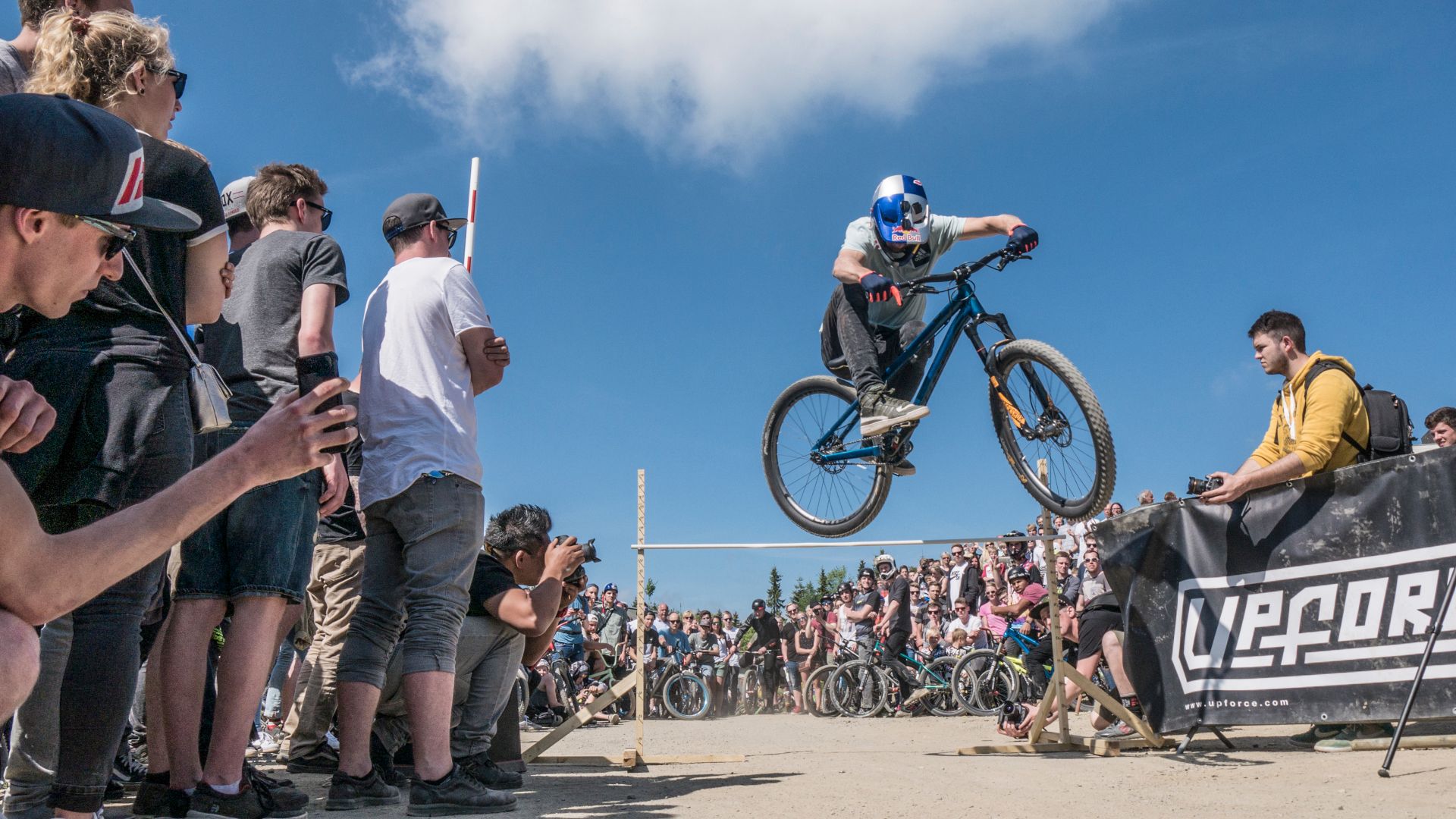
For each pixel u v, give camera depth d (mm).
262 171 3586
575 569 3916
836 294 5270
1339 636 4492
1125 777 3969
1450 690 4219
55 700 2500
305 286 3195
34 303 1400
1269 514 4727
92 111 1339
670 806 3254
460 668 3729
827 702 11680
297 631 5770
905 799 3375
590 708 5074
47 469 2221
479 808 3055
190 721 2818
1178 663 4906
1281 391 5055
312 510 3037
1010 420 4996
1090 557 9297
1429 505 4344
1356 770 3893
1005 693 10766
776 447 6031
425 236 3613
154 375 2389
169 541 1183
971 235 5109
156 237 2469
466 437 3248
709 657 14094
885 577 12953
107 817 2998
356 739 3260
